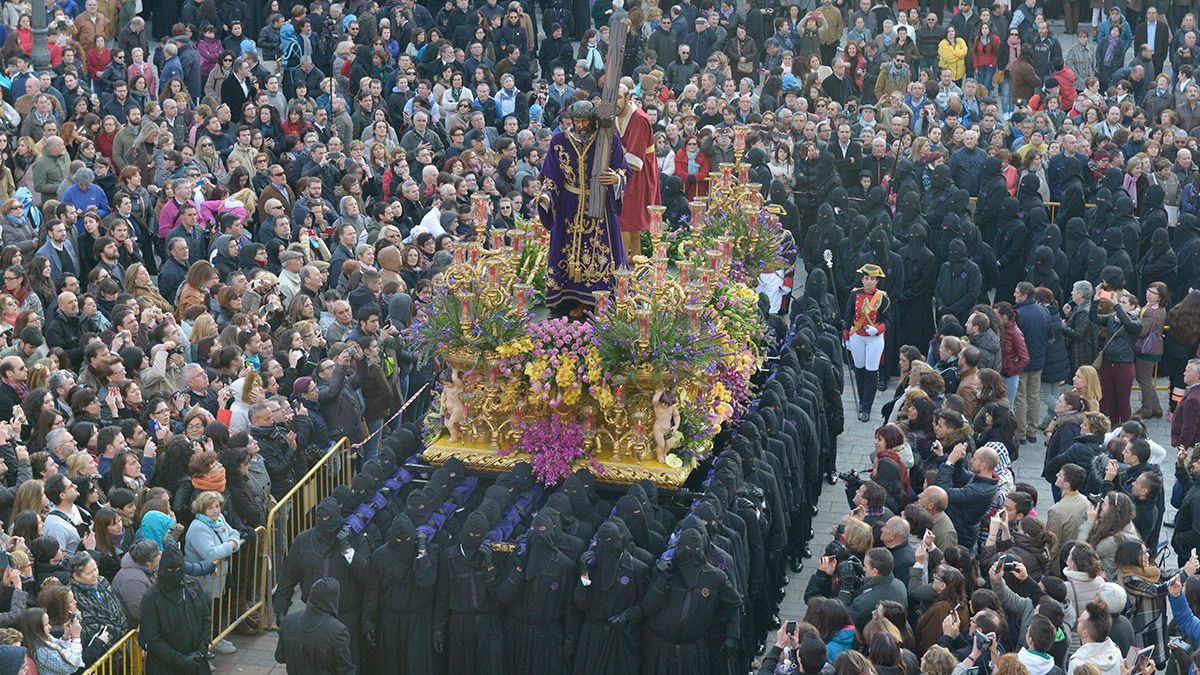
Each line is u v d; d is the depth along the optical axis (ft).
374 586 77.87
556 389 86.58
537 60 195.21
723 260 97.96
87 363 94.32
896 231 137.59
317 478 96.22
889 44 192.95
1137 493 88.58
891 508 88.48
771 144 157.79
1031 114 169.68
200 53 173.88
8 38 161.27
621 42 87.35
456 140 155.12
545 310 93.61
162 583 74.95
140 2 193.67
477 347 87.15
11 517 80.07
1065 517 86.79
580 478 83.56
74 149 141.90
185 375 95.50
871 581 75.66
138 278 112.68
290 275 115.85
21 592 73.15
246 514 87.76
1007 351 117.91
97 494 82.99
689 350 83.92
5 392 92.53
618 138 88.94
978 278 128.47
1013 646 75.77
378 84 166.61
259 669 86.07
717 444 94.94
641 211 92.73
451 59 175.94
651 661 76.69
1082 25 214.07
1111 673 70.33
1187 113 179.11
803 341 108.58
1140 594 80.59
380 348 105.91
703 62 193.16
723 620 77.05
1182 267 137.28
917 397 96.07
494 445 89.35
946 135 166.20
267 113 155.74
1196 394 106.11
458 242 88.22
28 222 126.00
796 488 95.20
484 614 77.71
